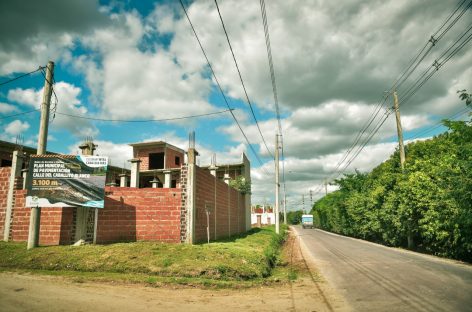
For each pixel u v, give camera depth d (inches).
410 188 709.3
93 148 695.1
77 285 334.6
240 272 413.1
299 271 495.5
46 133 539.2
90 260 426.0
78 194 530.9
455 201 528.4
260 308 273.4
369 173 1469.0
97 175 542.0
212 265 411.5
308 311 264.4
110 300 280.4
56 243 555.5
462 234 528.7
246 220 1301.7
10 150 1039.6
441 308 261.6
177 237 607.2
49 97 545.3
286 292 341.7
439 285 350.6
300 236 1561.3
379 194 945.5
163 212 610.2
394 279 395.2
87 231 543.8
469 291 318.3
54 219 564.7
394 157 1045.8
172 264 414.3
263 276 441.4
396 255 666.2
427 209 665.0
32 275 376.8
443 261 553.0
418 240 824.9
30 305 256.2
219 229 829.2
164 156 1443.2
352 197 1369.3
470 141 599.5
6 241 577.0
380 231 970.1
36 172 526.3
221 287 357.4
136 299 288.4
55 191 523.8
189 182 614.2
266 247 696.4
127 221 590.9
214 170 872.9
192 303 283.9
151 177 1445.6
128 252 455.5
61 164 532.1
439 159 665.0
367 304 283.7
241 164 1397.6
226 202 933.8
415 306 270.2
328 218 2165.4
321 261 605.3
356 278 415.2
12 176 603.8
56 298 280.1
